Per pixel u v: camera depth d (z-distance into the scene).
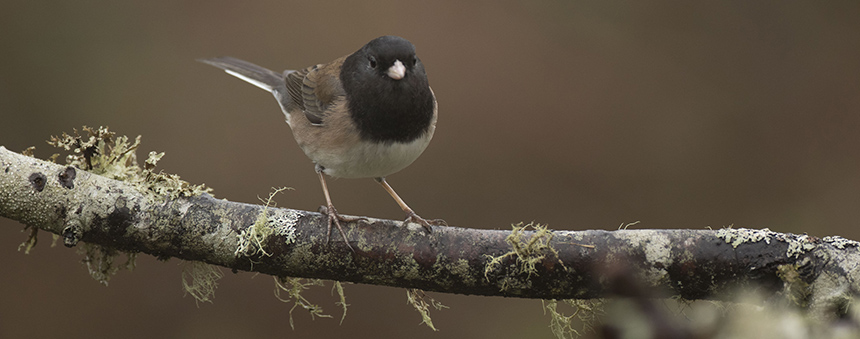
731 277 4.78
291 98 7.46
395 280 5.08
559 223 11.03
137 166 5.31
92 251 5.38
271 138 11.75
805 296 4.59
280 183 11.31
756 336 2.89
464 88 12.15
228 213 5.05
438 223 5.54
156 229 4.98
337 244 5.01
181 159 11.38
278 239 5.01
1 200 4.91
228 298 10.26
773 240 4.74
